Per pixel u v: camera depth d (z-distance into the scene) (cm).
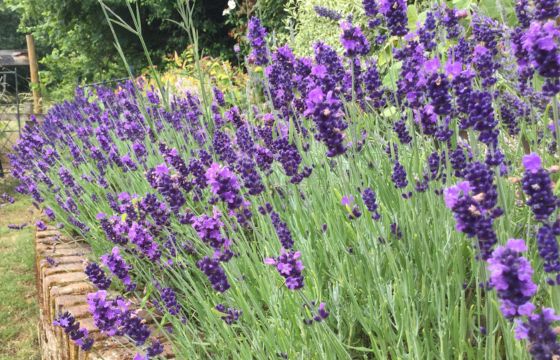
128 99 493
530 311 108
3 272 629
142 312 279
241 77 755
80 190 409
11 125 1360
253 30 279
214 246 193
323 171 284
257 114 415
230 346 206
